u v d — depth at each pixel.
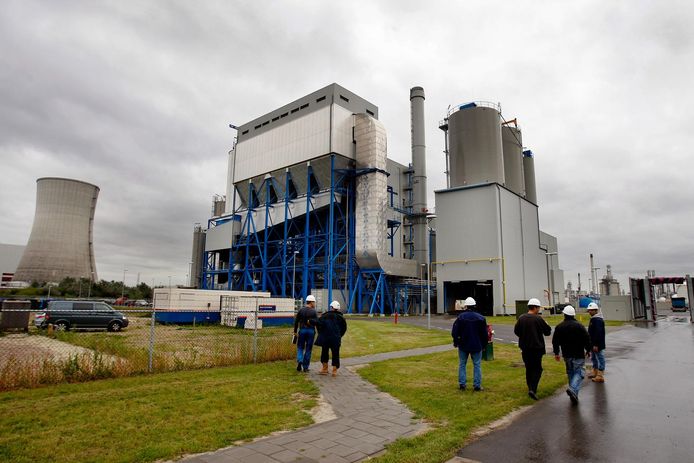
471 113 58.78
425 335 24.88
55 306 25.02
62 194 110.31
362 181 60.06
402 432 6.69
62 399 8.27
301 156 64.19
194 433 6.39
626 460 5.64
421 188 69.06
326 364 11.77
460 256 55.47
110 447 5.77
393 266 59.28
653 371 13.27
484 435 6.68
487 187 54.62
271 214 69.94
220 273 79.19
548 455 5.80
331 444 6.09
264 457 5.56
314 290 57.03
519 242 57.91
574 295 135.25
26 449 5.62
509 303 52.88
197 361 13.14
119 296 100.69
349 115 63.28
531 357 9.23
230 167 81.69
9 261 151.62
